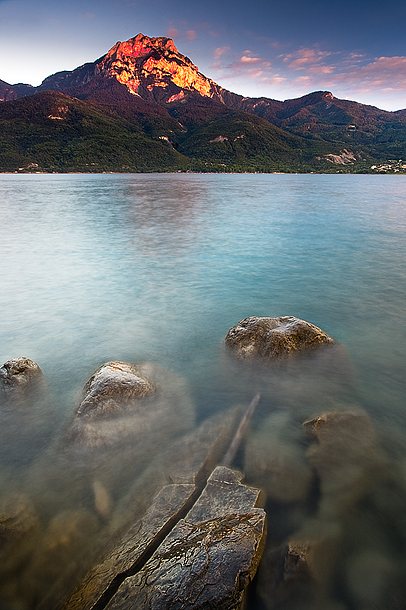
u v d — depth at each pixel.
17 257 16.38
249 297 11.37
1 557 3.44
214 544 3.27
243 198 49.12
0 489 4.26
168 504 3.86
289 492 4.14
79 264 15.25
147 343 8.27
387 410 5.81
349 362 7.30
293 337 7.42
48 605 3.10
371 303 10.79
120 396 5.60
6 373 6.32
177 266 14.99
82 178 124.31
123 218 29.16
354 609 3.04
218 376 6.83
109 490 4.20
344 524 3.77
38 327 9.14
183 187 74.31
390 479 4.39
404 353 7.74
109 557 3.37
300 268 14.68
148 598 2.87
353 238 20.78
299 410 5.77
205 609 2.80
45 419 5.55
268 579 3.18
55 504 4.04
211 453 4.72
